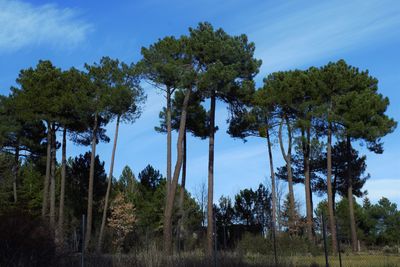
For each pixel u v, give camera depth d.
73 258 14.65
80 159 50.03
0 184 41.34
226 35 33.75
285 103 41.28
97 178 50.00
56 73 42.38
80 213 48.84
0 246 13.19
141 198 53.50
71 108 41.81
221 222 50.41
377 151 43.22
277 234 32.19
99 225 49.00
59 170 52.06
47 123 43.16
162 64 32.53
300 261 20.03
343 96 40.72
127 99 40.94
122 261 15.61
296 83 40.75
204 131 41.09
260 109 41.09
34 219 14.03
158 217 50.94
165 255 16.70
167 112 37.50
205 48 32.12
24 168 52.41
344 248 40.72
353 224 42.78
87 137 45.66
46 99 41.22
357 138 42.12
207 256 16.50
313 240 36.91
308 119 40.75
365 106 40.22
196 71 32.09
